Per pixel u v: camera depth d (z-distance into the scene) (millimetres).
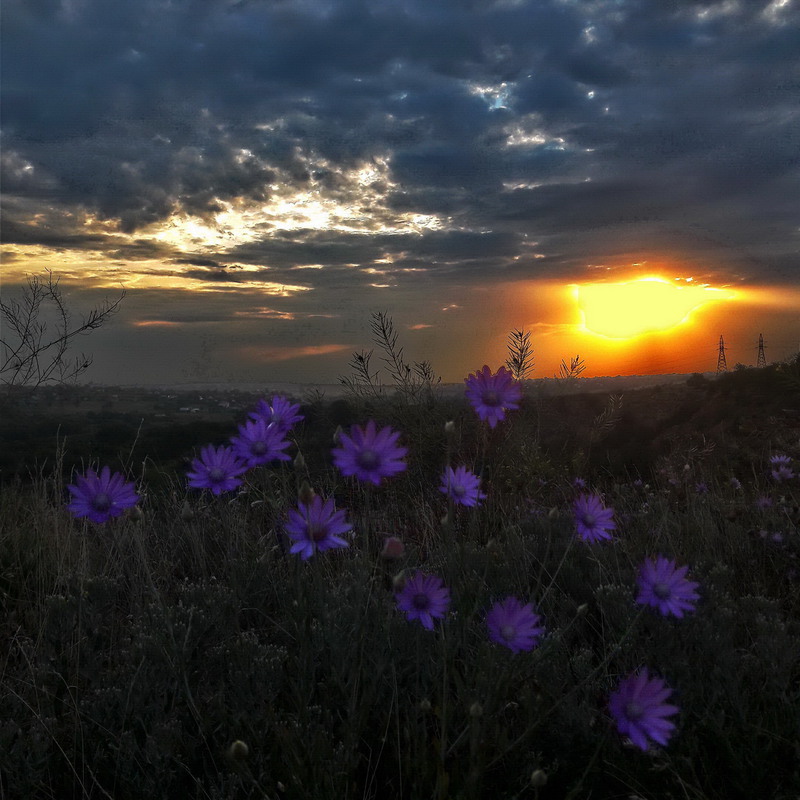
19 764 1755
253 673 1927
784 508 3703
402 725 1887
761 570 3168
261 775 1647
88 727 1949
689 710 1901
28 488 4273
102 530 3127
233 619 2332
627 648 2102
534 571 2873
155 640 2027
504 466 4230
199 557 3057
